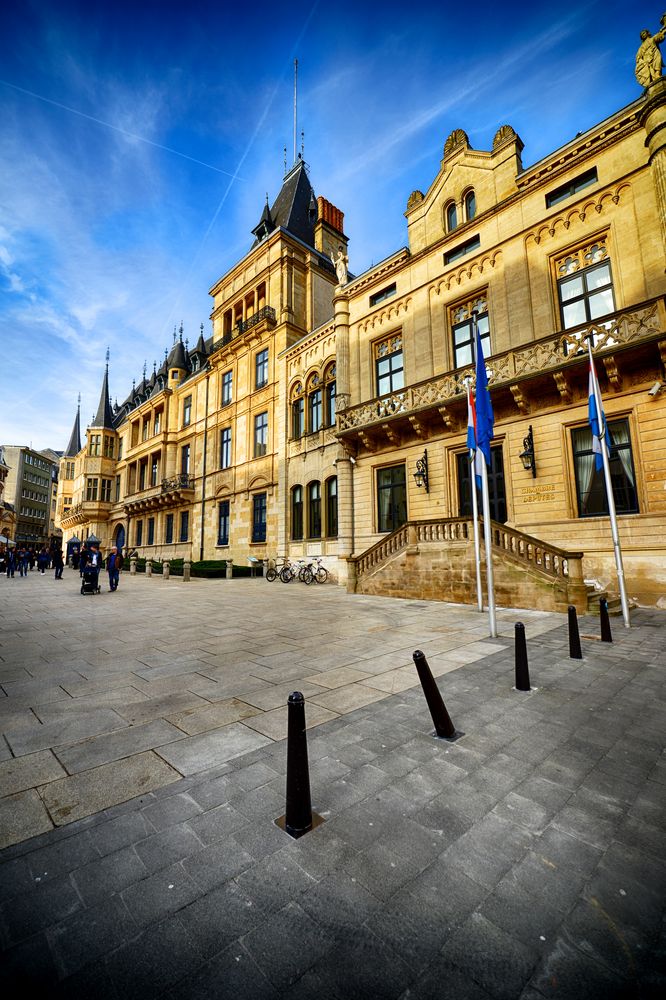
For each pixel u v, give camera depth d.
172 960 1.85
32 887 2.22
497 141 15.73
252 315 28.36
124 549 41.09
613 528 9.21
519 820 2.78
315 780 3.23
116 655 6.88
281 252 25.83
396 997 1.71
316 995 1.71
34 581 23.00
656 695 4.95
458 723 4.24
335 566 20.05
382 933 1.99
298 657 6.70
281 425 24.19
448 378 15.30
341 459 19.25
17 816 2.80
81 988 1.73
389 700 4.86
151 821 2.76
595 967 1.81
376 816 2.81
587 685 5.33
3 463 74.00
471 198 16.64
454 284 16.47
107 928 2.00
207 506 30.55
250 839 2.59
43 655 6.89
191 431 33.50
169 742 3.85
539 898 2.18
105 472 47.75
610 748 3.73
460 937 1.96
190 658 6.68
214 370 31.30
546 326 13.84
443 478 15.88
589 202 13.25
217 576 24.39
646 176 12.22
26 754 3.63
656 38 11.73
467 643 7.58
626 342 11.08
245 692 5.13
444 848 2.53
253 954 1.88
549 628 8.73
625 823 2.76
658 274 11.78
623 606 8.91
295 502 23.16
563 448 12.91
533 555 11.30
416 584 13.56
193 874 2.32
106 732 4.05
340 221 30.73
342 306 20.16
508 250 14.92
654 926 2.01
